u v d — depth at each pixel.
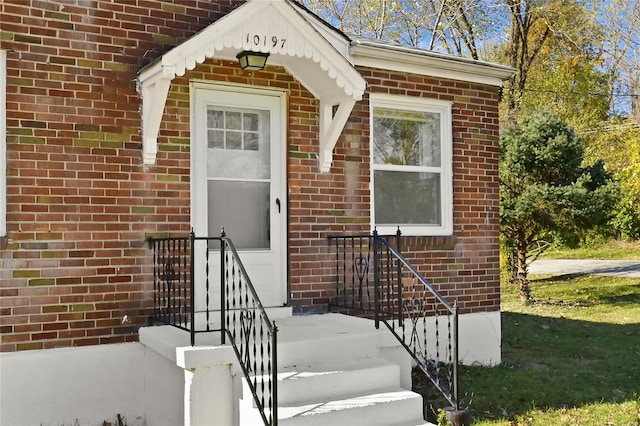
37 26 5.48
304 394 4.92
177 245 6.04
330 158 6.84
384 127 7.52
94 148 5.69
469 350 7.73
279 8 5.57
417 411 5.07
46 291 5.44
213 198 6.37
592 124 24.14
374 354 5.70
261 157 6.64
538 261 22.84
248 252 6.48
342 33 6.96
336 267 6.93
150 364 5.70
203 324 5.99
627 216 24.53
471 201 7.91
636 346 9.18
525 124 14.43
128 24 5.91
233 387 4.92
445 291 7.62
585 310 12.80
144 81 5.76
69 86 5.60
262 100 6.62
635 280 16.50
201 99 6.30
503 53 23.89
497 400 6.25
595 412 6.00
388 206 7.50
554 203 12.97
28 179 5.40
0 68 5.35
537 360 8.27
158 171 5.97
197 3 6.29
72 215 5.57
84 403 5.54
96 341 5.64
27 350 5.35
